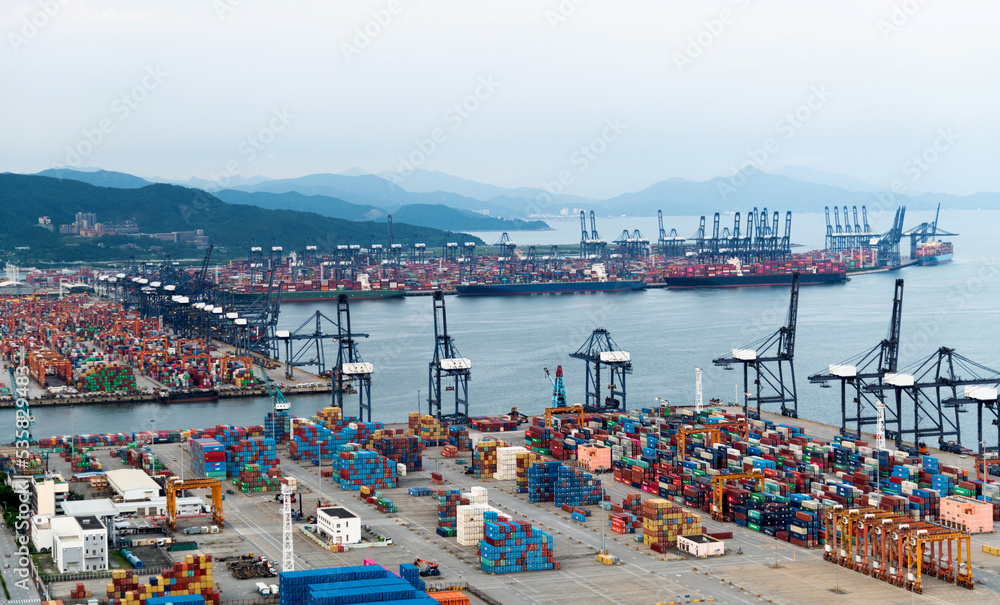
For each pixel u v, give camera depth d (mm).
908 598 154375
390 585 146125
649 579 165375
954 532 159875
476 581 164750
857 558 169500
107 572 165375
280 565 171250
